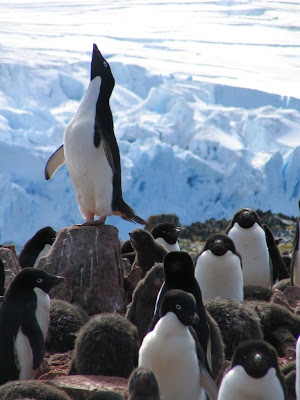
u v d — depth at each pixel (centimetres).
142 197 4528
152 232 1156
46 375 693
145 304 741
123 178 4431
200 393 581
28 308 701
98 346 686
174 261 632
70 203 4391
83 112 954
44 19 9375
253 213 1145
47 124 4869
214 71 7044
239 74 6900
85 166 937
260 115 5075
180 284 633
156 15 9262
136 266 998
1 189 4216
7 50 6812
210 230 2378
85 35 8612
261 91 5844
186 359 567
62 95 5669
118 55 7725
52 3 10306
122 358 687
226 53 7625
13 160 4369
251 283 1142
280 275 1205
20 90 5575
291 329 784
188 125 5019
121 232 4722
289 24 8344
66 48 7719
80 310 865
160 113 5444
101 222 961
